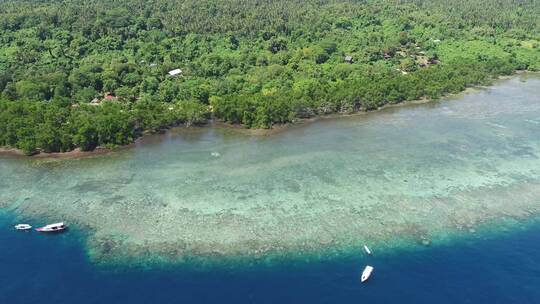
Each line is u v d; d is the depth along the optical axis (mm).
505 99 190375
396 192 115562
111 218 106000
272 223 103250
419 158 134000
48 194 116062
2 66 193625
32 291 83875
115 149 141375
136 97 179875
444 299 80750
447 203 111375
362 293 82438
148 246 96438
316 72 199250
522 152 138875
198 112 160750
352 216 105812
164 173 125500
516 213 108125
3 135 138625
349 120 167000
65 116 150750
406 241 97562
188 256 93312
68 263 91688
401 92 187000
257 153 138000
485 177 123625
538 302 79875
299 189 116688
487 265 89750
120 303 80750
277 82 188500
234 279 86688
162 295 82625
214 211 107688
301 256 93062
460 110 176875
